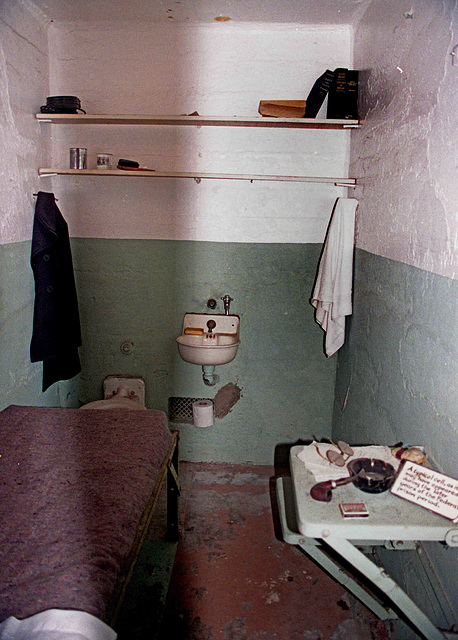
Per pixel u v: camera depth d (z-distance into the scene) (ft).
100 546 3.94
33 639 3.08
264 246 9.48
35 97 8.38
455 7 4.63
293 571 7.23
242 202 9.37
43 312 8.11
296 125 8.76
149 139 9.21
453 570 4.27
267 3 7.84
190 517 8.48
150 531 8.04
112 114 8.90
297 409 10.11
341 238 8.31
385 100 6.88
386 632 6.13
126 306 9.78
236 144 9.22
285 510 5.42
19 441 5.69
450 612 4.31
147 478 5.03
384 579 3.98
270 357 9.90
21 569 3.67
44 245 7.98
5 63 7.24
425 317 5.22
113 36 8.93
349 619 6.36
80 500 4.55
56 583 3.54
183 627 6.17
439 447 4.74
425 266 5.27
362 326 7.89
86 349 9.98
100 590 3.54
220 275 9.61
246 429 10.23
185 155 9.27
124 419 6.38
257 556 7.54
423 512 4.01
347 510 3.94
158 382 10.08
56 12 8.30
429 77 5.28
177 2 7.87
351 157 8.79
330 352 8.95
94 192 9.39
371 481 4.21
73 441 5.73
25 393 8.00
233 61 8.98
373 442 7.07
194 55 8.97
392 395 6.29
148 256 9.58
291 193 9.33
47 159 8.97
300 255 9.50
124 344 9.89
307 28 8.80
